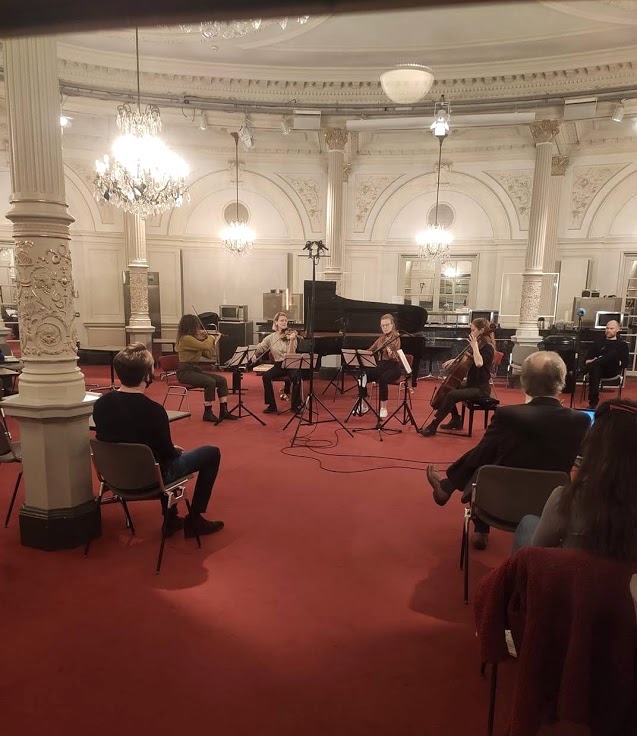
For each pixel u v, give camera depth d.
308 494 4.41
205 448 3.56
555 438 2.70
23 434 3.34
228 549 3.47
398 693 2.25
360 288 12.45
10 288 11.36
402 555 3.43
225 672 2.36
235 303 12.50
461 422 6.51
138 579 3.09
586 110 8.54
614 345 7.85
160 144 6.39
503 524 2.83
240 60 8.71
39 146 3.08
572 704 1.39
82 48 8.22
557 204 11.46
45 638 2.56
